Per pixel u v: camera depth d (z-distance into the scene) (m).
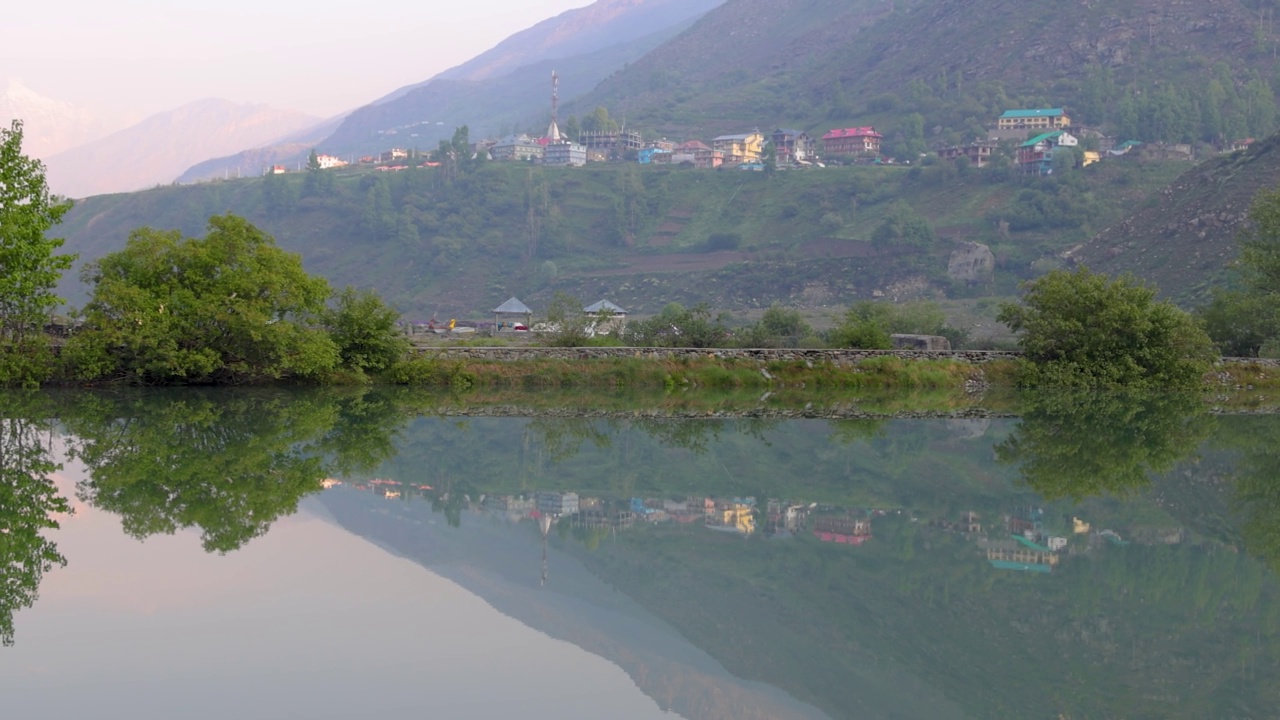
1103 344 43.75
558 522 15.44
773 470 20.42
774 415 30.62
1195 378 43.22
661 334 50.56
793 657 9.61
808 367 42.38
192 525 13.52
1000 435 26.19
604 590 11.71
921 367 42.97
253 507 14.79
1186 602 11.21
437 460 20.50
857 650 9.73
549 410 31.02
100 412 25.55
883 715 8.05
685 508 16.56
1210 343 45.12
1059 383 42.81
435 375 38.34
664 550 13.76
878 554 13.52
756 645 9.98
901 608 11.15
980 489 18.41
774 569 12.88
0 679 8.16
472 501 16.62
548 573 12.45
